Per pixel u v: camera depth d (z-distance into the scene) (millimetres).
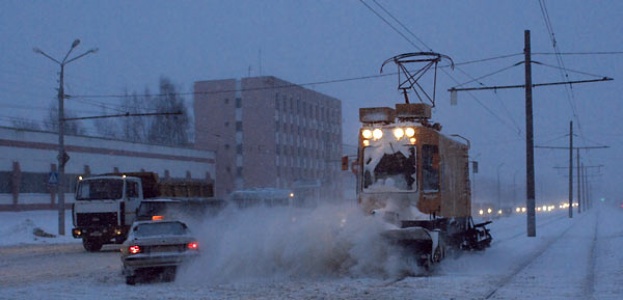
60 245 31562
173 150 67562
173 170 67438
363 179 17125
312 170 89125
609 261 18609
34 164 51344
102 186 26781
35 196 51250
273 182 79062
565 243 27203
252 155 80000
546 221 60000
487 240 24000
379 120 17469
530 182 31750
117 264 20484
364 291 12758
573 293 12242
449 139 19078
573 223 52656
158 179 28938
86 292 13406
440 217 17391
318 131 91688
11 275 17141
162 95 75125
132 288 14039
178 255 15125
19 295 13000
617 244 25250
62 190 36500
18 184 49438
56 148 53562
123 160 60469
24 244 32219
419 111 17812
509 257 20828
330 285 13789
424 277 15266
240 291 13078
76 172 55250
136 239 15008
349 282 14320
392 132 17141
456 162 20094
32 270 18500
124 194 26656
